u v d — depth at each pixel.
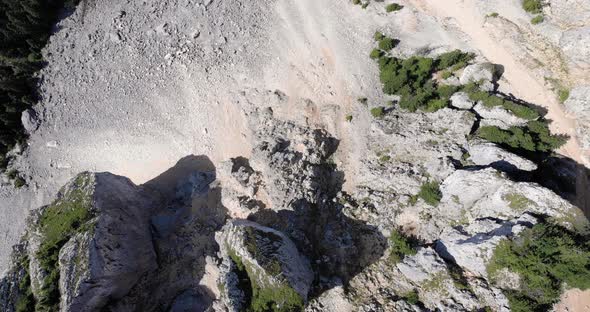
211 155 43.84
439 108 36.38
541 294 25.70
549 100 34.28
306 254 33.88
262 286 29.70
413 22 41.78
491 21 38.34
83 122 50.06
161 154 45.91
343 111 40.56
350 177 37.72
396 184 35.28
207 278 35.62
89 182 37.25
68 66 52.47
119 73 50.16
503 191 29.28
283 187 36.78
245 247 30.41
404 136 36.94
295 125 40.91
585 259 24.11
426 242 32.16
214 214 39.50
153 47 49.78
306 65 43.66
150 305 35.72
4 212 50.75
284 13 46.56
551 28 35.78
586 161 32.19
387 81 39.62
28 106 52.31
